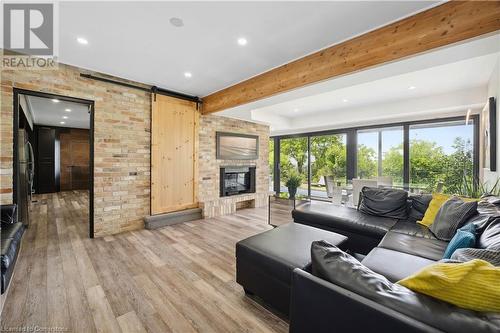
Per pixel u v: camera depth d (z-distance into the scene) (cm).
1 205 241
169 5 182
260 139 586
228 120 506
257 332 151
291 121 660
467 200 230
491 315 74
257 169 578
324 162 664
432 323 75
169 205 402
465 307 79
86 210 473
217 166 484
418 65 236
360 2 179
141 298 184
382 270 148
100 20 201
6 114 261
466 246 150
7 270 162
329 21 203
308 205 351
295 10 188
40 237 319
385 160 550
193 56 270
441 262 97
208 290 197
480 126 426
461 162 454
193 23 206
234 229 371
